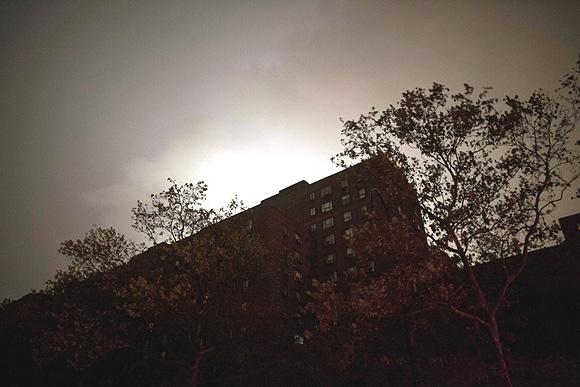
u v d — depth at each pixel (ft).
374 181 62.28
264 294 134.21
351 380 98.12
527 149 53.93
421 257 56.08
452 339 83.51
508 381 48.14
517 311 92.84
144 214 85.66
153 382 104.17
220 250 82.79
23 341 112.78
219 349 86.79
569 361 77.51
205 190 90.38
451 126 55.77
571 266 93.50
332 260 176.86
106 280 89.97
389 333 71.00
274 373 103.96
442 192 56.24
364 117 59.82
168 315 80.94
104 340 79.10
